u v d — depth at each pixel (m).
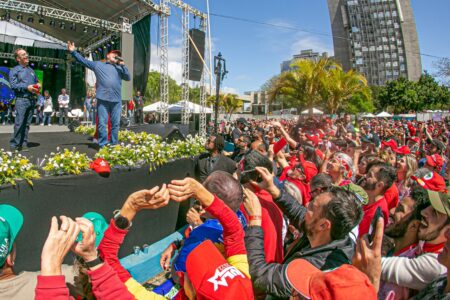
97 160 4.12
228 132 17.98
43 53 20.33
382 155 6.04
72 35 18.64
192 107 20.28
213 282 1.42
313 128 8.91
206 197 1.65
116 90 6.32
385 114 45.50
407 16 126.25
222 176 2.00
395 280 2.04
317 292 1.35
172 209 5.52
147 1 14.16
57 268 1.29
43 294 1.24
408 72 125.94
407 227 2.35
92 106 15.14
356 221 1.91
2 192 3.23
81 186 3.87
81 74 21.39
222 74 11.38
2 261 1.88
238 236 1.72
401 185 4.73
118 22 16.98
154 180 4.95
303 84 22.67
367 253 1.63
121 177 4.36
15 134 5.74
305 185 3.77
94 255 1.42
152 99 67.12
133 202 1.54
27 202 3.42
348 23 129.38
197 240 1.89
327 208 1.89
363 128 14.38
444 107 58.66
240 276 1.48
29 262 3.44
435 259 1.95
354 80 22.56
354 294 1.27
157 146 5.29
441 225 2.01
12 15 16.50
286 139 4.79
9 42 19.17
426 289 1.77
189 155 6.07
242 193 2.01
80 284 1.54
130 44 15.13
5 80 16.31
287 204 2.53
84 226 1.40
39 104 16.44
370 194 3.27
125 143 6.89
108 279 1.41
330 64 22.91
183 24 16.02
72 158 3.97
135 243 4.67
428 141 10.04
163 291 2.14
